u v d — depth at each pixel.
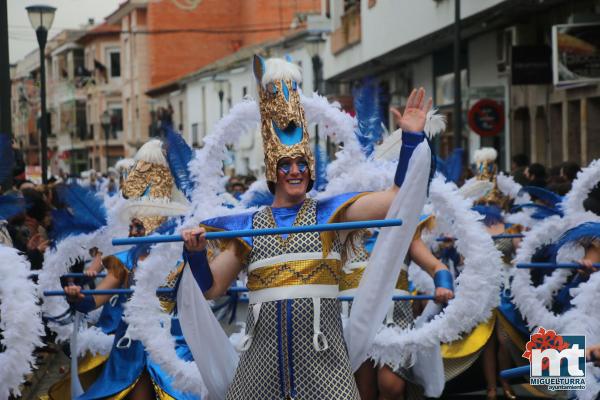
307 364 5.02
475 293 6.38
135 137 66.25
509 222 9.45
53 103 76.94
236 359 5.45
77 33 73.56
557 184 10.84
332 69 34.94
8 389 5.62
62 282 7.61
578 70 16.98
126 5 64.94
